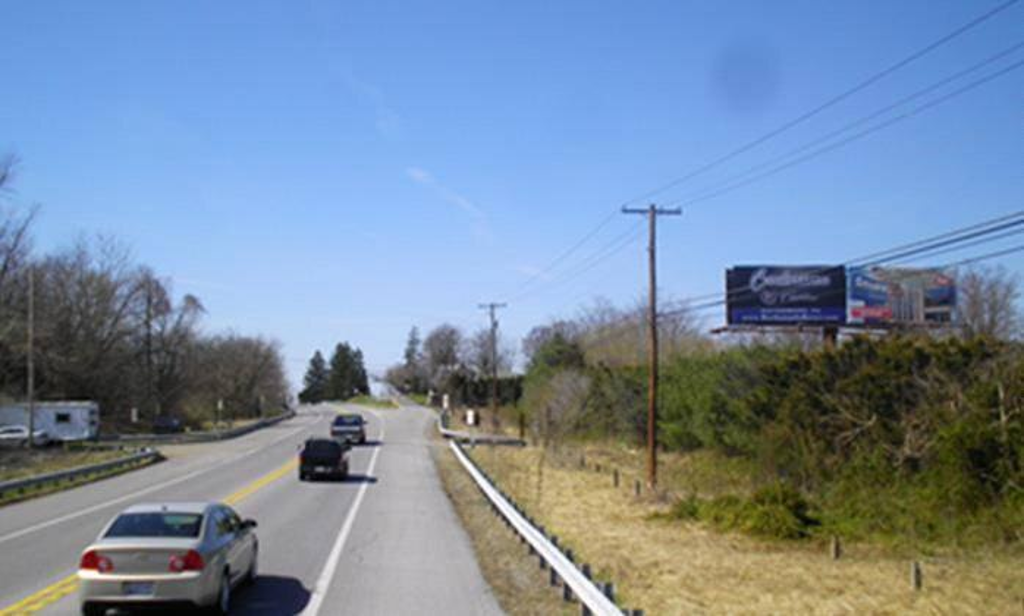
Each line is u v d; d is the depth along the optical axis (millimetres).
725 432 36375
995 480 20984
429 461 46250
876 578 17000
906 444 24453
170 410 97188
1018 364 22625
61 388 79000
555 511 27125
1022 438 20891
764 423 31500
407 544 18781
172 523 11852
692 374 43125
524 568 15953
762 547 20984
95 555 11070
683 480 34844
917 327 45688
